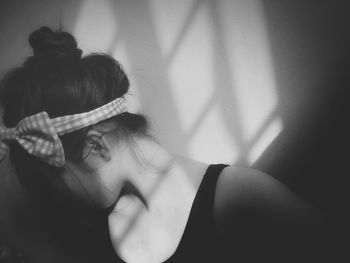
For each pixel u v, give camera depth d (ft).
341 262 2.21
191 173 2.37
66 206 2.57
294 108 2.74
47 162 2.35
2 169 2.71
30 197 2.65
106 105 2.31
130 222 2.44
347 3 2.53
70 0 2.99
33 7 3.08
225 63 2.80
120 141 2.40
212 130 2.93
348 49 2.57
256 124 2.84
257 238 2.28
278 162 2.84
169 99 2.96
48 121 2.23
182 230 2.30
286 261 2.25
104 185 2.47
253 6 2.68
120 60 2.99
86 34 3.02
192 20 2.80
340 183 2.71
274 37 2.68
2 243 2.81
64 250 2.64
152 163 2.43
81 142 2.33
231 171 2.34
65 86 2.27
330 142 2.71
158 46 2.90
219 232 2.28
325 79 2.65
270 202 2.27
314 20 2.60
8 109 2.39
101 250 2.56
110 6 2.93
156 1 2.83
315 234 2.23
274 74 2.73
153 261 2.35
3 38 3.21
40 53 2.35
